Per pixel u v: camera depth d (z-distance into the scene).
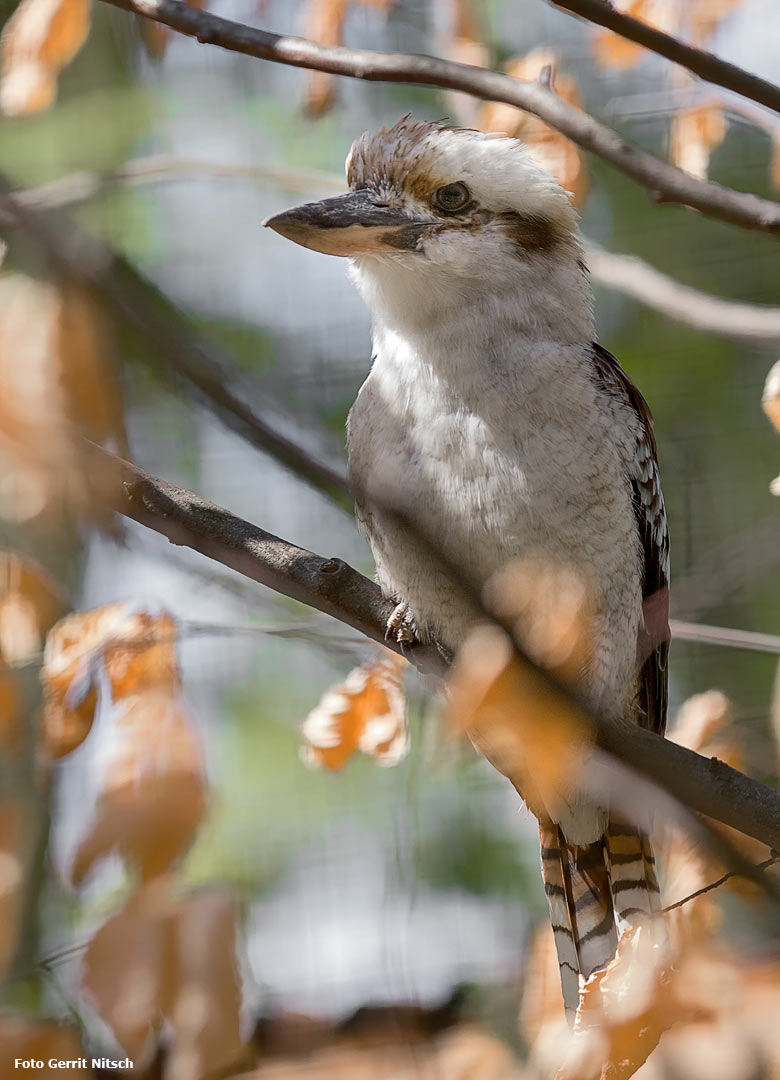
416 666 7.54
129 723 6.10
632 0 8.28
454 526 7.75
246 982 6.40
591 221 13.15
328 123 12.65
